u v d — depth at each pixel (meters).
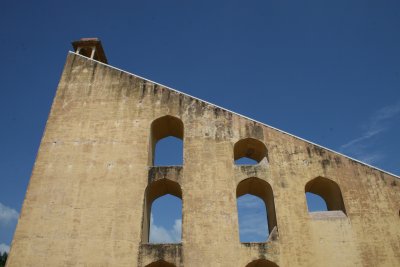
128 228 19.31
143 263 18.39
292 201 20.11
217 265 18.23
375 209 19.97
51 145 22.14
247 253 18.59
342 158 21.48
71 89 24.42
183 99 23.61
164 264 19.67
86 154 21.75
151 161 22.73
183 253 18.56
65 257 18.58
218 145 21.91
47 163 21.47
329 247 18.86
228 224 19.36
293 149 21.80
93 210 19.89
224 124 22.66
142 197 20.22
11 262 18.45
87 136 22.41
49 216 19.72
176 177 20.86
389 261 18.59
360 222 19.58
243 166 21.25
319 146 21.86
